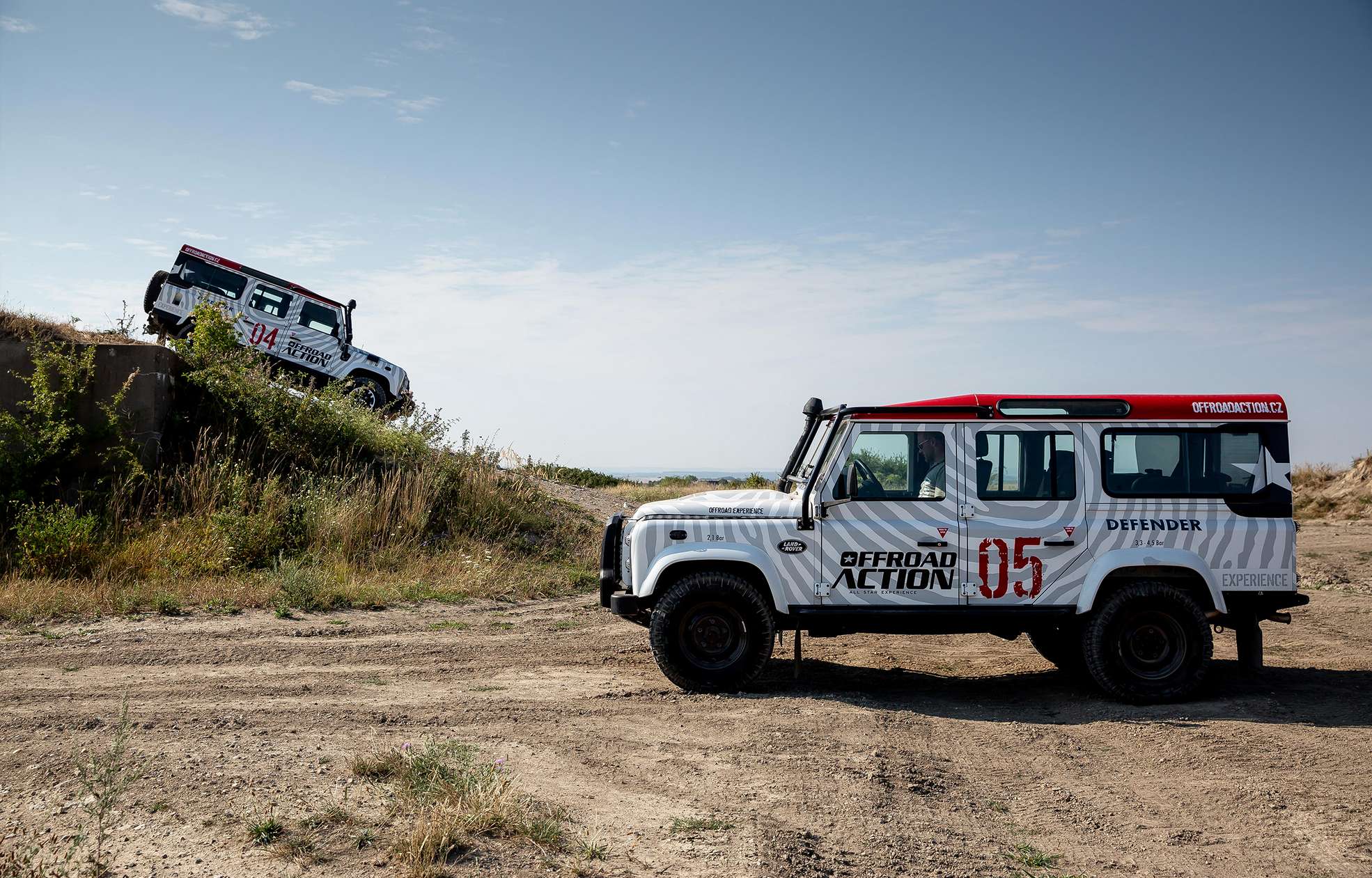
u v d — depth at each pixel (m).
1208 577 7.16
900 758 5.68
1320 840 4.56
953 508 7.31
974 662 8.88
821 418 8.13
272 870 3.95
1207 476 7.32
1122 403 7.34
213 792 4.87
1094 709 7.07
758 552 7.34
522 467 18.19
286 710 6.67
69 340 16.30
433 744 5.33
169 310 18.59
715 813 4.75
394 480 14.80
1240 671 8.42
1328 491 25.58
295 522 13.06
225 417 15.14
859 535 7.29
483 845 4.23
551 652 8.94
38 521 11.83
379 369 20.11
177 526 12.60
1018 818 4.83
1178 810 4.97
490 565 13.34
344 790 4.91
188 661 8.22
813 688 7.71
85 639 8.91
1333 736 6.30
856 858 4.23
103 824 4.38
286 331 19.14
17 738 5.85
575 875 3.96
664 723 6.45
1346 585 13.46
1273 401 7.34
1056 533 7.22
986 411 7.36
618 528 7.87
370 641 9.27
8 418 12.95
